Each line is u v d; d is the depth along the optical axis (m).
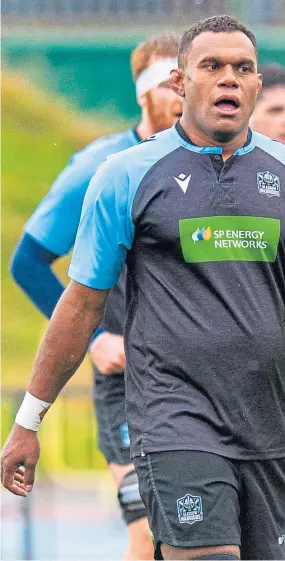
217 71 12.16
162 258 12.18
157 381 12.12
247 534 12.34
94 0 41.75
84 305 12.66
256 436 12.02
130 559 17.27
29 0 42.06
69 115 42.03
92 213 12.46
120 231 12.30
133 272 12.49
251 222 12.13
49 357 12.77
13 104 42.16
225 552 11.66
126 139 17.31
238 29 12.36
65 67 42.06
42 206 17.53
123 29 41.50
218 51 12.12
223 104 12.15
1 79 42.09
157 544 12.16
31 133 42.19
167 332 12.05
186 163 12.26
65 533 26.23
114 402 17.33
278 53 39.03
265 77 17.64
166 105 16.95
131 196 12.20
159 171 12.24
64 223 17.28
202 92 12.16
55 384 12.88
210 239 12.08
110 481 29.59
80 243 12.61
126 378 12.67
